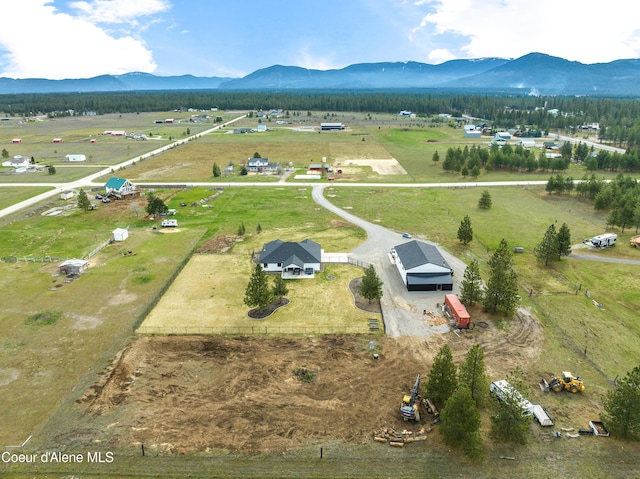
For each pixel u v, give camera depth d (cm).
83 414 3659
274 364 4328
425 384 4044
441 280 5875
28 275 6300
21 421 3575
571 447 3341
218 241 7675
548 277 6284
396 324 5059
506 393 3400
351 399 3856
